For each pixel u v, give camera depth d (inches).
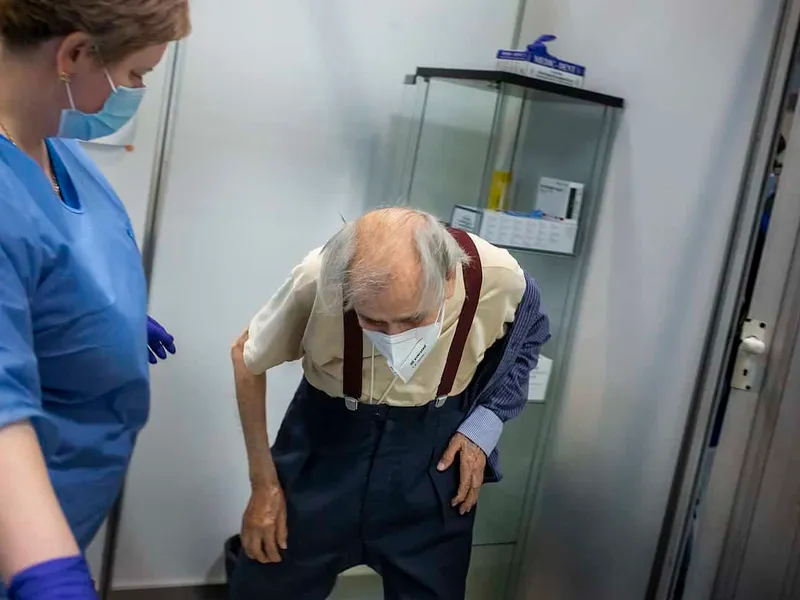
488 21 93.4
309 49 86.2
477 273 57.0
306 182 89.0
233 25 82.8
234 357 62.4
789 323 62.6
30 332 34.5
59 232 39.5
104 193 49.1
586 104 84.7
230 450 91.5
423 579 63.4
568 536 85.6
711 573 68.4
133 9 36.7
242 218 87.2
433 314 51.8
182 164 83.8
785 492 64.1
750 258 65.9
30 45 37.2
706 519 68.6
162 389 87.9
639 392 77.4
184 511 91.4
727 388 68.4
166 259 85.2
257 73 84.7
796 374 63.1
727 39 70.4
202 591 93.0
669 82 76.4
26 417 30.8
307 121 87.7
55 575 27.6
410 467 60.9
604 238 83.4
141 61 40.0
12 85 38.6
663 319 75.1
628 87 81.4
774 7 65.8
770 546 64.9
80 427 43.7
